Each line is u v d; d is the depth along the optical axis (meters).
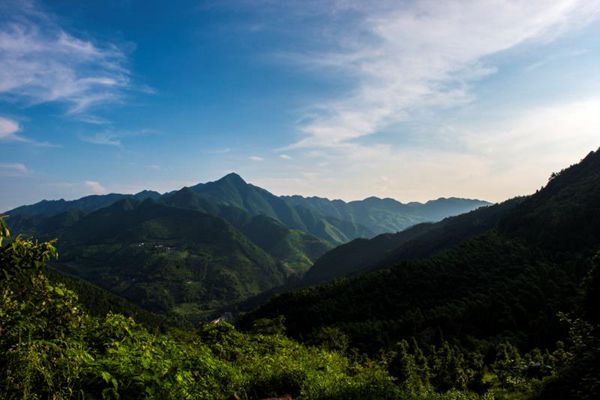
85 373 5.11
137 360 6.15
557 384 11.51
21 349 4.48
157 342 8.30
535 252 75.75
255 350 14.95
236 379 9.27
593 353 11.66
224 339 14.86
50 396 4.50
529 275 67.00
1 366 4.31
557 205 87.69
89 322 7.05
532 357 35.38
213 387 8.29
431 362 43.25
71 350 5.09
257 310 87.25
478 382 34.69
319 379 10.95
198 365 8.49
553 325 49.22
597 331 14.53
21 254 4.82
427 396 13.36
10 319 4.78
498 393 17.75
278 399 9.55
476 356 41.31
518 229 90.44
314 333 62.12
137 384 5.51
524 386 15.98
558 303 53.06
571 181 101.50
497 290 65.38
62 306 6.03
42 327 5.17
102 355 6.15
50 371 4.62
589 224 74.81
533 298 57.81
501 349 44.00
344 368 15.92
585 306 18.64
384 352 50.81
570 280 59.94
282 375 10.89
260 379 10.24
